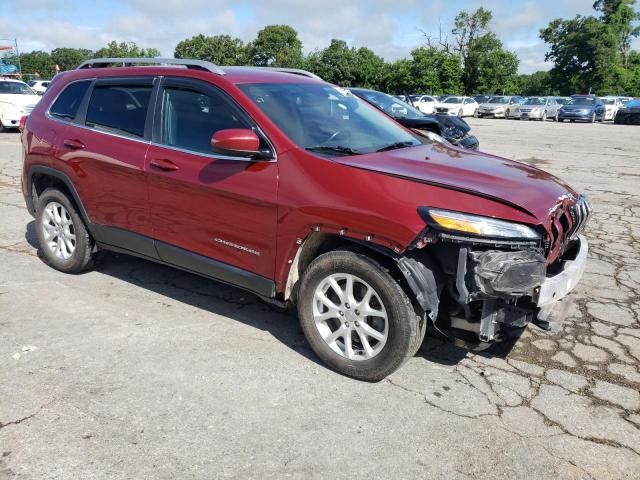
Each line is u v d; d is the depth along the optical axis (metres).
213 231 3.71
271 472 2.56
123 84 4.31
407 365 3.52
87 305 4.31
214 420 2.93
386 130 4.21
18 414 2.94
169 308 4.29
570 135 21.33
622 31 66.06
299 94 4.00
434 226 2.86
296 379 3.33
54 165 4.64
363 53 64.50
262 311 4.28
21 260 5.32
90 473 2.53
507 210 2.93
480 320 3.09
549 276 3.19
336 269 3.23
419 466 2.62
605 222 7.23
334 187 3.16
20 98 16.58
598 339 3.91
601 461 2.68
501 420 2.98
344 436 2.82
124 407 3.02
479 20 60.88
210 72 3.85
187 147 3.82
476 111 38.28
